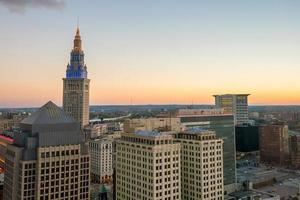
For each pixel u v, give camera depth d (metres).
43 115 197.50
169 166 199.75
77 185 198.25
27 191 184.75
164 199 196.75
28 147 187.50
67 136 197.12
